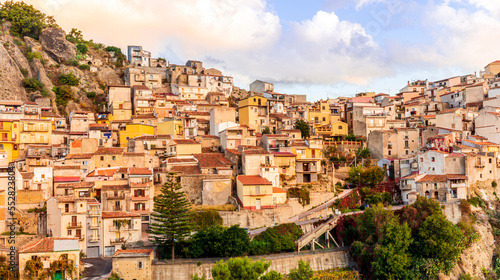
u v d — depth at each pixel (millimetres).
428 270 99375
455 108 164625
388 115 178750
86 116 152500
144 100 171625
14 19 199750
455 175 123812
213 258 92500
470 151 132250
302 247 103188
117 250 90188
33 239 91875
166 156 134875
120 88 176875
